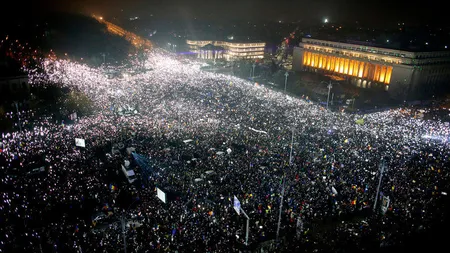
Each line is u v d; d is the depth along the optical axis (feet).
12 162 144.46
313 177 136.36
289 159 152.05
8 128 189.16
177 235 98.84
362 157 156.97
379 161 152.46
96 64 429.79
